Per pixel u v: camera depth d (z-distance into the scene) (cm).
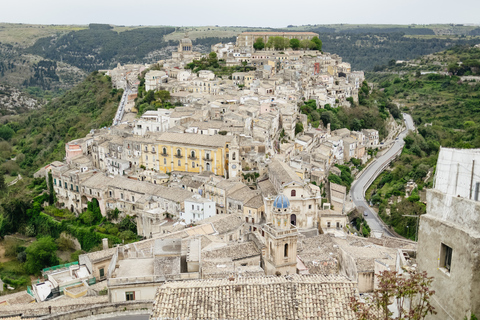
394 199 19862
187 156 18650
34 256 15925
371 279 8294
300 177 17450
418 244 4503
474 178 4059
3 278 15362
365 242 11994
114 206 17562
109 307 6284
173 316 4997
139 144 19475
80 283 11306
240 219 13625
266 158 18562
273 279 5588
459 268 3941
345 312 5031
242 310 5078
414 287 4075
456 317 3966
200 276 7338
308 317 5003
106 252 12112
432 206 4375
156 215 15912
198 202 15162
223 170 18200
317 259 10000
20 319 6694
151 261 7781
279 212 9144
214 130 19862
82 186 18338
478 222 3844
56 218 18562
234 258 9600
